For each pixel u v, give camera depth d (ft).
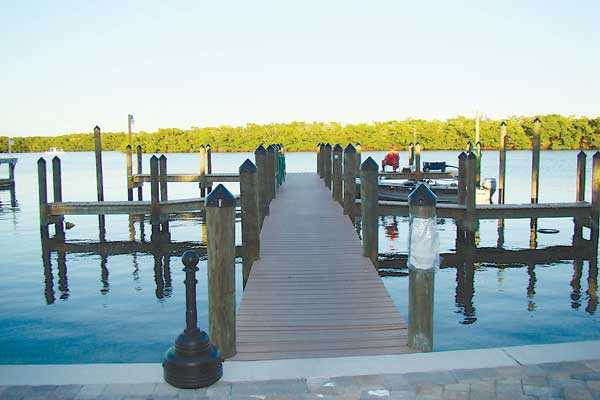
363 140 247.09
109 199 96.78
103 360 25.07
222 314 17.38
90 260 47.70
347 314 22.26
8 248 52.95
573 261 45.47
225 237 17.20
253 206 30.32
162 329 29.25
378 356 15.72
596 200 49.06
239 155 264.52
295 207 51.42
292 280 27.07
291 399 13.38
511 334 28.09
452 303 33.53
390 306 23.22
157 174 55.31
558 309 32.24
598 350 15.76
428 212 17.42
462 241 51.70
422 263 17.56
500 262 45.32
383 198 73.10
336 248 33.86
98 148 75.56
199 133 272.51
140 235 60.18
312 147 257.14
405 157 210.79
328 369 14.98
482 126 235.40
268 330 20.51
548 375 14.34
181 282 39.40
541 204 50.06
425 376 14.42
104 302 34.37
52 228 64.85
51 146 341.82
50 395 13.58
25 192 109.91
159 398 13.51
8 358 25.31
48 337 28.07
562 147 234.79
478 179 76.07
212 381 14.12
